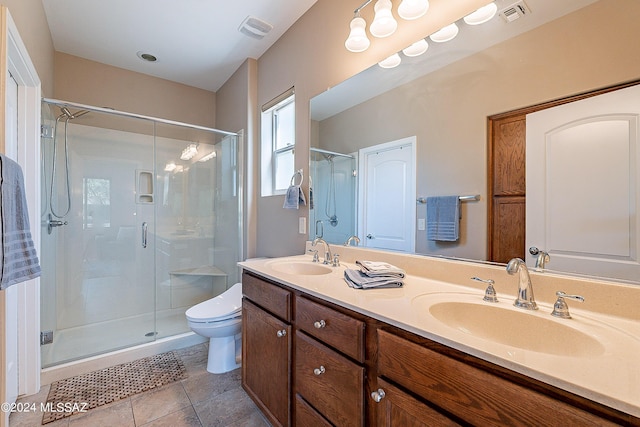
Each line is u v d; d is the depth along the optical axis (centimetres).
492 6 117
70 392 177
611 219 89
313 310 118
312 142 207
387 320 87
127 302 280
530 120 107
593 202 92
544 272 103
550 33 102
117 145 276
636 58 85
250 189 271
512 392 61
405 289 118
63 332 246
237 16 213
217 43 246
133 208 284
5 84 124
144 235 289
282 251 238
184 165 311
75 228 253
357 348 98
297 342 127
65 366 195
